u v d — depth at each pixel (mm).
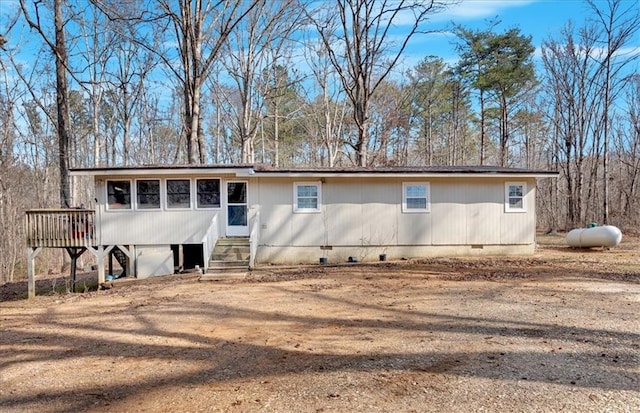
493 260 14469
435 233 15562
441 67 37938
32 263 13281
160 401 4453
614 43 25891
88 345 6688
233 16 22453
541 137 35219
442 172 14891
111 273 16750
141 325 7773
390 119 31328
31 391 4875
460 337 6289
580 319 7098
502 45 31516
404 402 4145
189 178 14508
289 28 29000
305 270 13578
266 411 4070
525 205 15750
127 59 30812
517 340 6047
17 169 25578
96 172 13625
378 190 15445
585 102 28000
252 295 10133
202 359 5801
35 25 10367
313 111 35062
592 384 4438
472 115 36500
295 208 15242
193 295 10391
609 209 28547
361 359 5484
